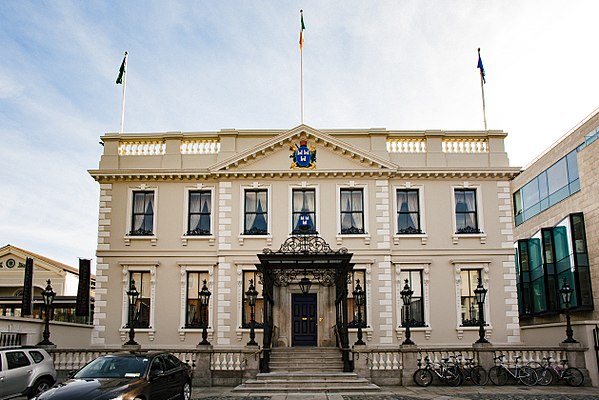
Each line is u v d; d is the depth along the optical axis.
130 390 13.30
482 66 31.44
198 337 28.12
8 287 44.84
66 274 44.56
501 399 18.59
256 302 28.44
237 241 28.78
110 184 29.83
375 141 30.05
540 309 36.41
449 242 29.17
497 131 30.27
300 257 23.64
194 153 30.25
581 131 33.78
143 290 28.92
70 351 22.09
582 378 21.88
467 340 28.09
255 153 29.09
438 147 30.12
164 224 29.34
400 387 21.67
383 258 28.67
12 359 16.70
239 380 22.33
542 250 35.09
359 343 23.12
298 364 24.16
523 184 42.78
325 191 29.33
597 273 30.42
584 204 31.98
